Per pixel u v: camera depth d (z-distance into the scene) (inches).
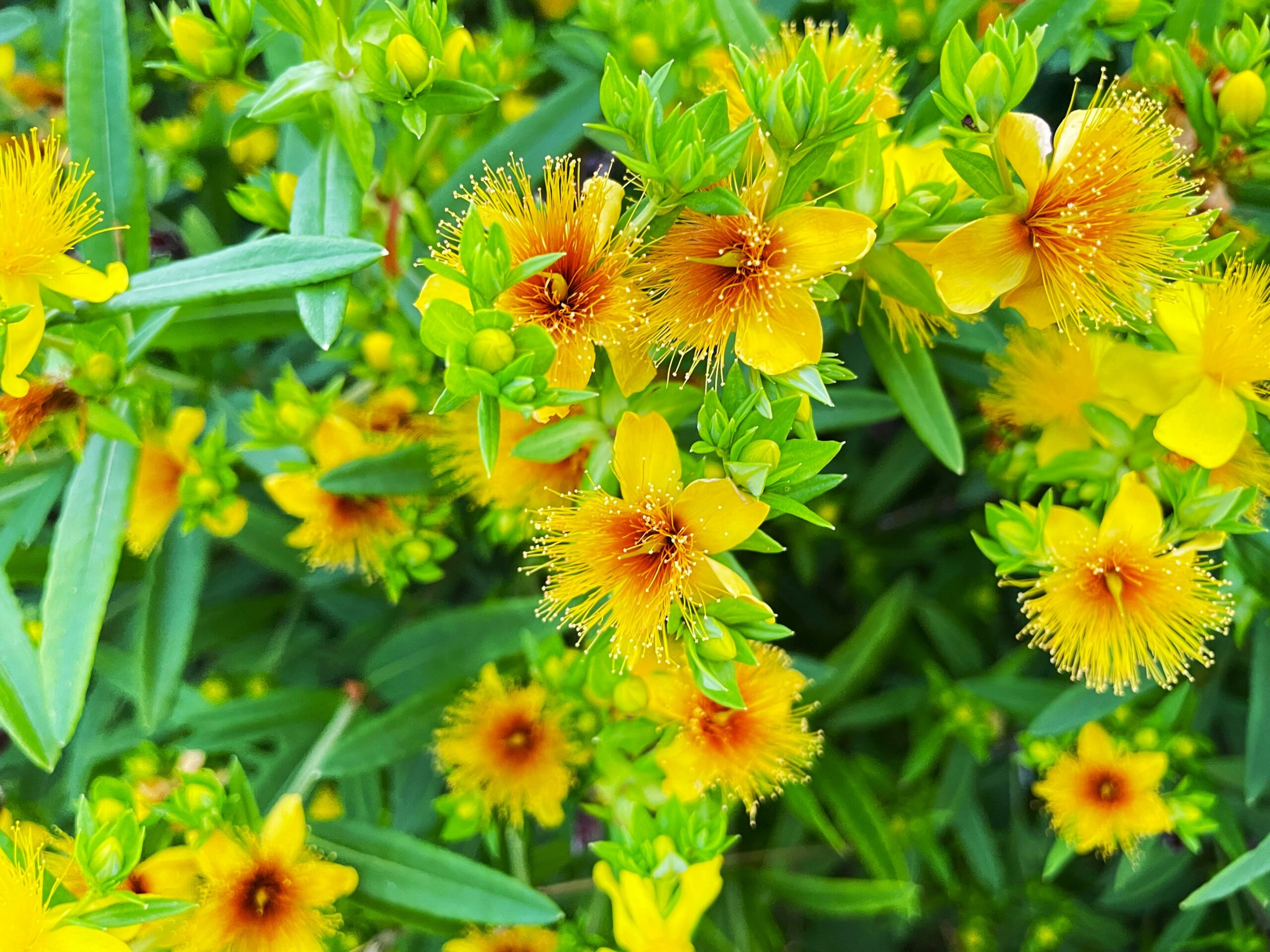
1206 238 9.6
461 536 11.9
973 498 12.4
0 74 12.7
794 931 14.0
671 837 9.8
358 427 10.8
